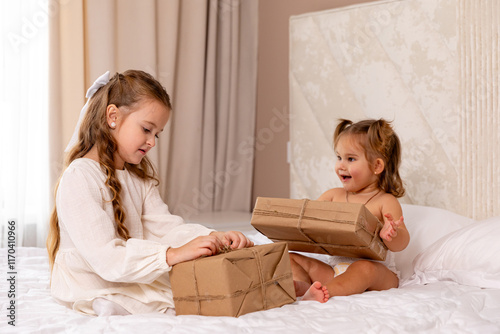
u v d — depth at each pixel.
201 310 1.25
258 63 3.24
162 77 3.02
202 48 3.15
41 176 2.65
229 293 1.20
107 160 1.45
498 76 2.08
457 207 2.22
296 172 2.89
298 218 1.48
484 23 2.11
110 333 1.12
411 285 1.66
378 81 2.48
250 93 3.27
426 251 1.77
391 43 2.43
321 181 2.76
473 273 1.58
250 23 3.26
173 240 1.52
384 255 1.59
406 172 2.39
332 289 1.46
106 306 1.29
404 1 2.37
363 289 1.52
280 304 1.32
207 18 3.22
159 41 3.00
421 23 2.32
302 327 1.14
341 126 2.05
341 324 1.17
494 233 1.66
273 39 3.14
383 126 1.88
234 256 1.23
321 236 1.50
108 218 1.34
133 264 1.26
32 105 2.64
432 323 1.21
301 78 2.83
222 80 3.25
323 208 1.46
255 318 1.18
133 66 2.89
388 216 1.52
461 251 1.66
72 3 2.66
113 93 1.45
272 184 3.19
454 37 2.21
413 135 2.36
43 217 2.64
